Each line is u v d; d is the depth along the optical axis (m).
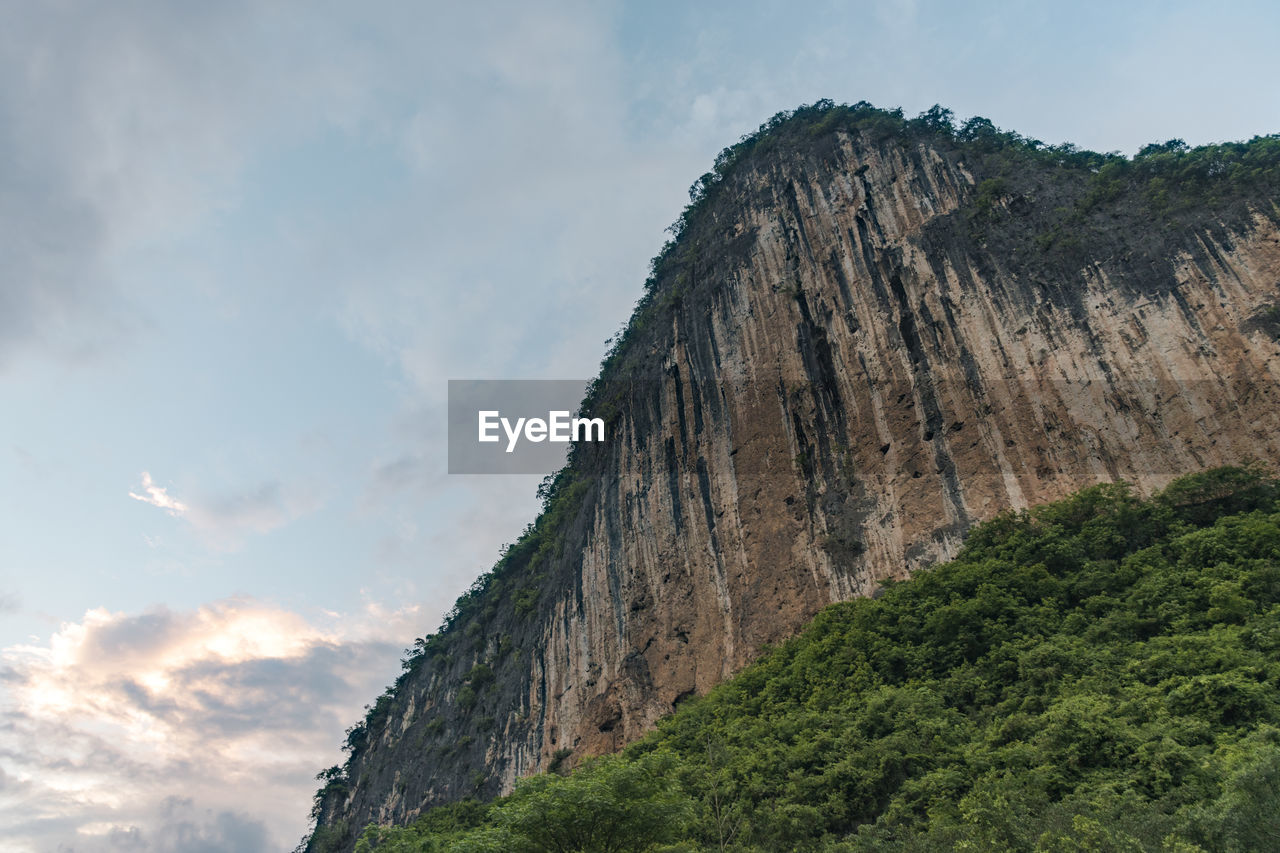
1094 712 27.36
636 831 21.38
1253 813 17.00
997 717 31.48
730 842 29.25
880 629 41.25
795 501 55.81
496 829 22.09
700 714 45.94
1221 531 34.81
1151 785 23.31
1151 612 33.28
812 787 30.28
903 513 49.94
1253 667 26.70
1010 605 37.41
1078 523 41.28
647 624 60.84
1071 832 19.88
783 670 44.28
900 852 23.89
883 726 33.09
